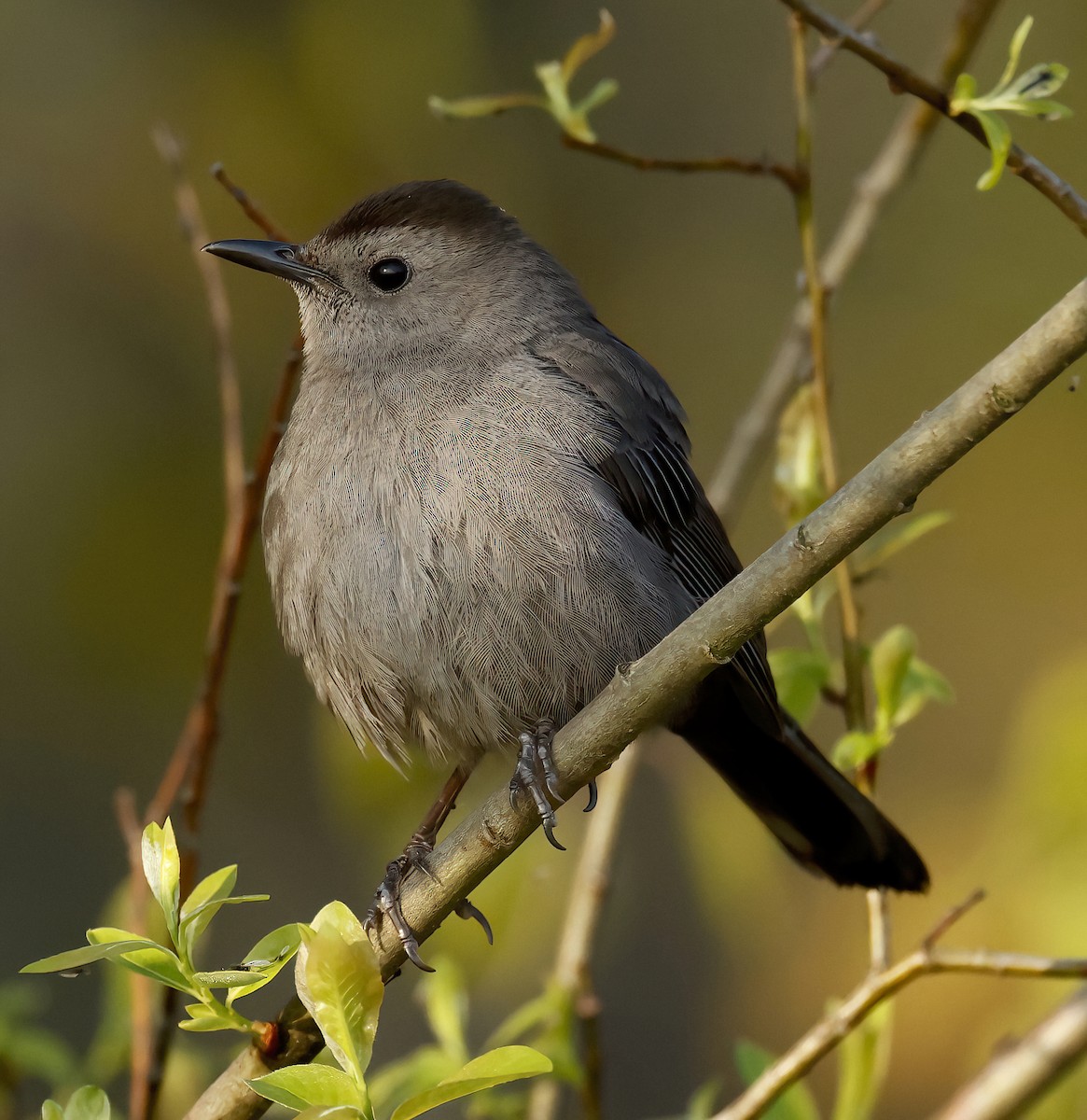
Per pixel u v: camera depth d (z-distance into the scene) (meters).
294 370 7.20
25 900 12.55
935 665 15.40
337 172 13.61
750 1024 13.25
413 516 6.87
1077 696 9.06
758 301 14.98
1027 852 8.91
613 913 12.67
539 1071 4.38
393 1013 12.59
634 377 7.63
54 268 13.77
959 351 15.02
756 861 9.79
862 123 15.44
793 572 5.15
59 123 14.02
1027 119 14.74
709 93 15.42
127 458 13.45
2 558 13.10
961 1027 13.37
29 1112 8.66
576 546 6.82
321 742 9.55
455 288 7.59
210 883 4.92
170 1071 7.60
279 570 7.27
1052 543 15.48
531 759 5.86
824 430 7.15
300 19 13.59
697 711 7.91
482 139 14.09
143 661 13.07
